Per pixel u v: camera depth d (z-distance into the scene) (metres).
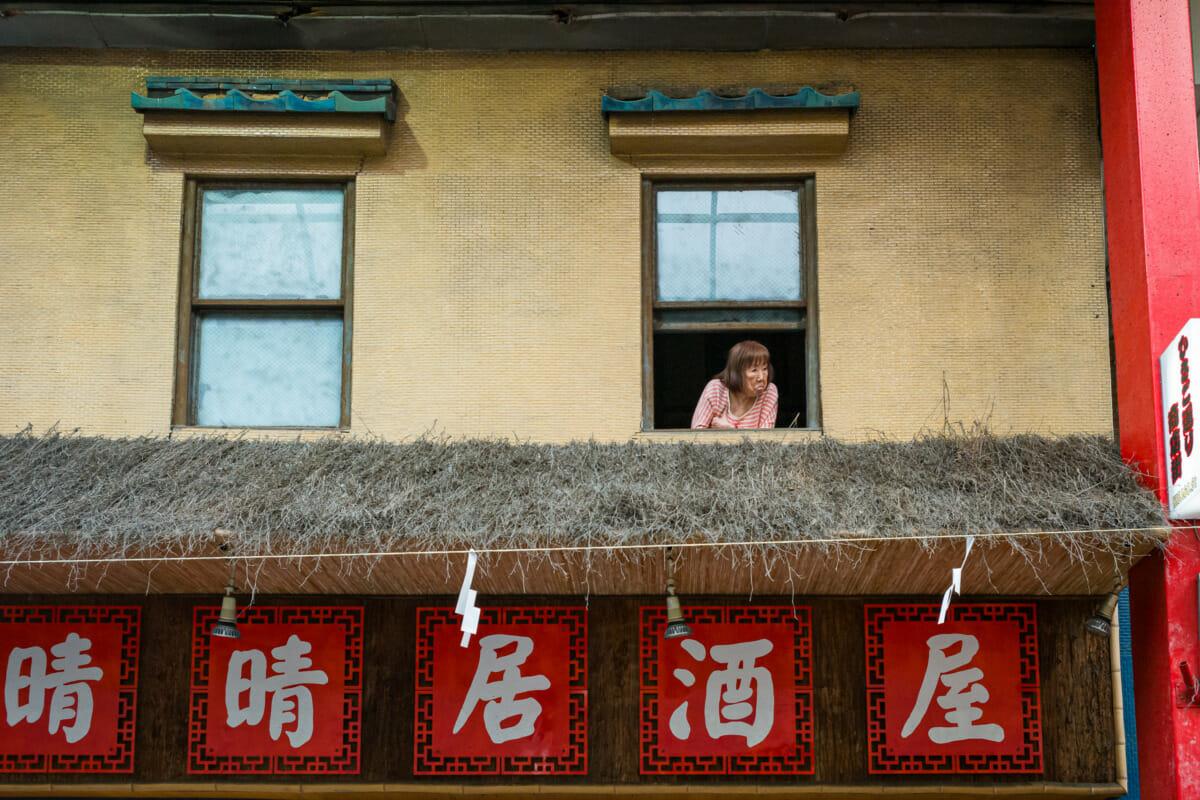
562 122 7.93
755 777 7.14
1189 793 6.16
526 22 7.82
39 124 7.89
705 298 7.85
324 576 6.81
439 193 7.85
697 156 7.86
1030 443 7.08
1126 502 6.37
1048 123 7.87
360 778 7.19
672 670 7.22
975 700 7.16
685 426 7.74
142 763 7.21
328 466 6.92
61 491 6.63
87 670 7.27
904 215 7.79
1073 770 7.09
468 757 7.19
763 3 7.75
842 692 7.19
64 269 7.74
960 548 6.32
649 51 8.00
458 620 7.30
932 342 7.64
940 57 7.95
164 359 7.66
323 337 7.87
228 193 7.97
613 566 6.51
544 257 7.77
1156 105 6.82
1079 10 7.68
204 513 6.39
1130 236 6.87
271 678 7.26
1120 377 6.96
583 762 7.16
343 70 7.98
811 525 6.27
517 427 7.58
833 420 7.55
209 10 7.79
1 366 7.61
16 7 7.73
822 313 7.69
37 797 7.22
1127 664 8.85
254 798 7.27
